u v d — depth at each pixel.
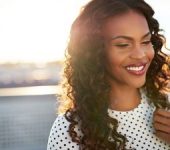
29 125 6.35
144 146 2.44
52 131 2.42
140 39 2.31
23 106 6.26
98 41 2.37
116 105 2.44
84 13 2.43
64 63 2.54
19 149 6.30
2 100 6.20
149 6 2.41
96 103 2.40
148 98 2.52
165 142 2.46
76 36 2.46
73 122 2.39
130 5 2.35
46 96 6.28
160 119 2.41
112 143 2.36
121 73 2.34
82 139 2.38
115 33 2.32
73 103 2.47
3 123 6.24
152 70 2.57
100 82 2.40
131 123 2.44
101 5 2.37
